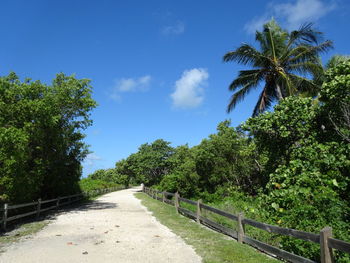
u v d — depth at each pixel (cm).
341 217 639
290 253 596
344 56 1803
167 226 1093
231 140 1772
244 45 1767
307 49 1722
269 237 768
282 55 1808
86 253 695
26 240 843
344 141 880
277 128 1030
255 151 1583
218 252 708
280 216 727
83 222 1196
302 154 915
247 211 963
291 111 999
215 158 1786
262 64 1834
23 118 1372
